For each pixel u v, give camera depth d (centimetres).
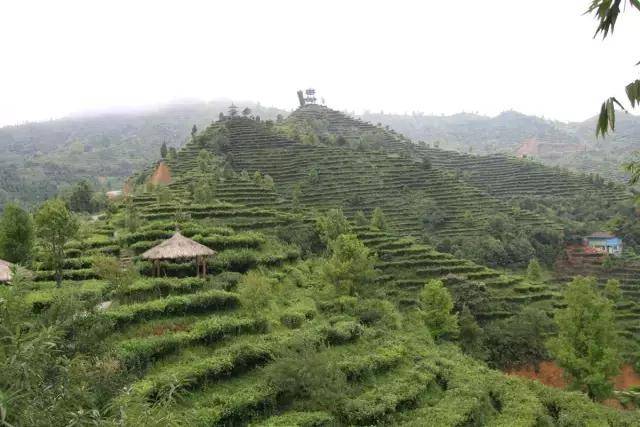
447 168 14412
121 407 979
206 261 4656
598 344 4344
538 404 3184
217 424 2272
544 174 13938
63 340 1324
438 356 3916
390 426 2625
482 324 6156
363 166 11762
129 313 3122
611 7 579
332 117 18038
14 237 4350
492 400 3391
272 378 2644
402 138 17225
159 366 2686
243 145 12475
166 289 3838
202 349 3009
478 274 7144
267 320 3575
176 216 6012
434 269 7062
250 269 4975
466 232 9538
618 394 1133
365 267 5044
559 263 9169
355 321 4119
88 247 5128
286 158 11969
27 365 798
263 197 8738
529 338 5594
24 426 752
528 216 10488
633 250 9438
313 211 9019
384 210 10088
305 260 6469
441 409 2884
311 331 3497
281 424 2338
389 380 3303
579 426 3042
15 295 1069
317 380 2678
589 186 12950
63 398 862
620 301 7212
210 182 8731
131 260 4612
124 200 7644
